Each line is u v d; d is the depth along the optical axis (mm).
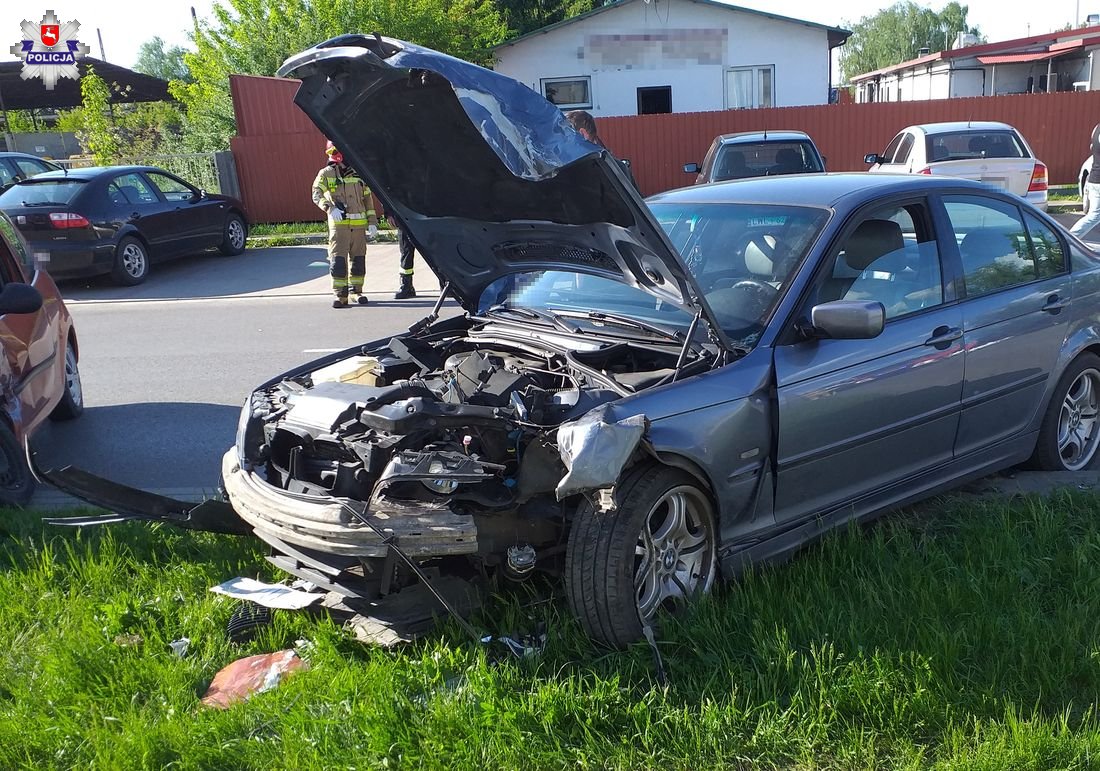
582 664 3395
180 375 8727
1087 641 3346
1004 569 3914
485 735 3008
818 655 3311
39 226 13305
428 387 4090
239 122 20797
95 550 4465
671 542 3643
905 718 3029
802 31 24703
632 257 3854
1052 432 5168
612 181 3344
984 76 33625
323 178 11633
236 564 4320
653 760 2904
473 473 3322
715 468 3627
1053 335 4984
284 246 18516
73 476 3998
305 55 3578
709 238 4504
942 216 4633
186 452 6531
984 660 3297
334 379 4371
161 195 15367
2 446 5289
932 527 4445
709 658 3332
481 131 3191
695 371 3736
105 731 3084
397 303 12188
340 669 3410
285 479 3818
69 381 7195
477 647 3400
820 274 4074
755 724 3049
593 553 3379
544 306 4703
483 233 4453
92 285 14656
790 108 21000
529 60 25125
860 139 21172
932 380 4344
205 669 3527
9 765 2992
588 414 3377
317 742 2973
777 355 3844
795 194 4539
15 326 5707
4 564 4426
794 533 4012
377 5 23844
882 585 3742
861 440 4117
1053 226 5238
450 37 24516
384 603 3613
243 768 2949
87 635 3680
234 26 25219
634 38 24766
